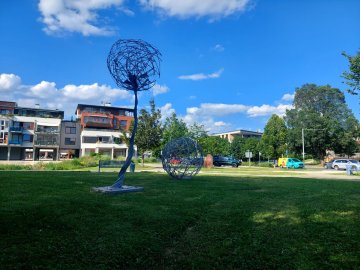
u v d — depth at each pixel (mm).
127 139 42156
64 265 4676
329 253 5395
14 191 9695
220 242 5828
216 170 30344
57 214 6922
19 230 5812
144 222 6734
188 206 8477
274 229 6582
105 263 4844
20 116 72250
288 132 64125
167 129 52062
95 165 36156
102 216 7051
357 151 72125
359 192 12016
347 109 71250
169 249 5594
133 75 11672
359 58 24234
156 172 22203
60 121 75062
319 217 7562
